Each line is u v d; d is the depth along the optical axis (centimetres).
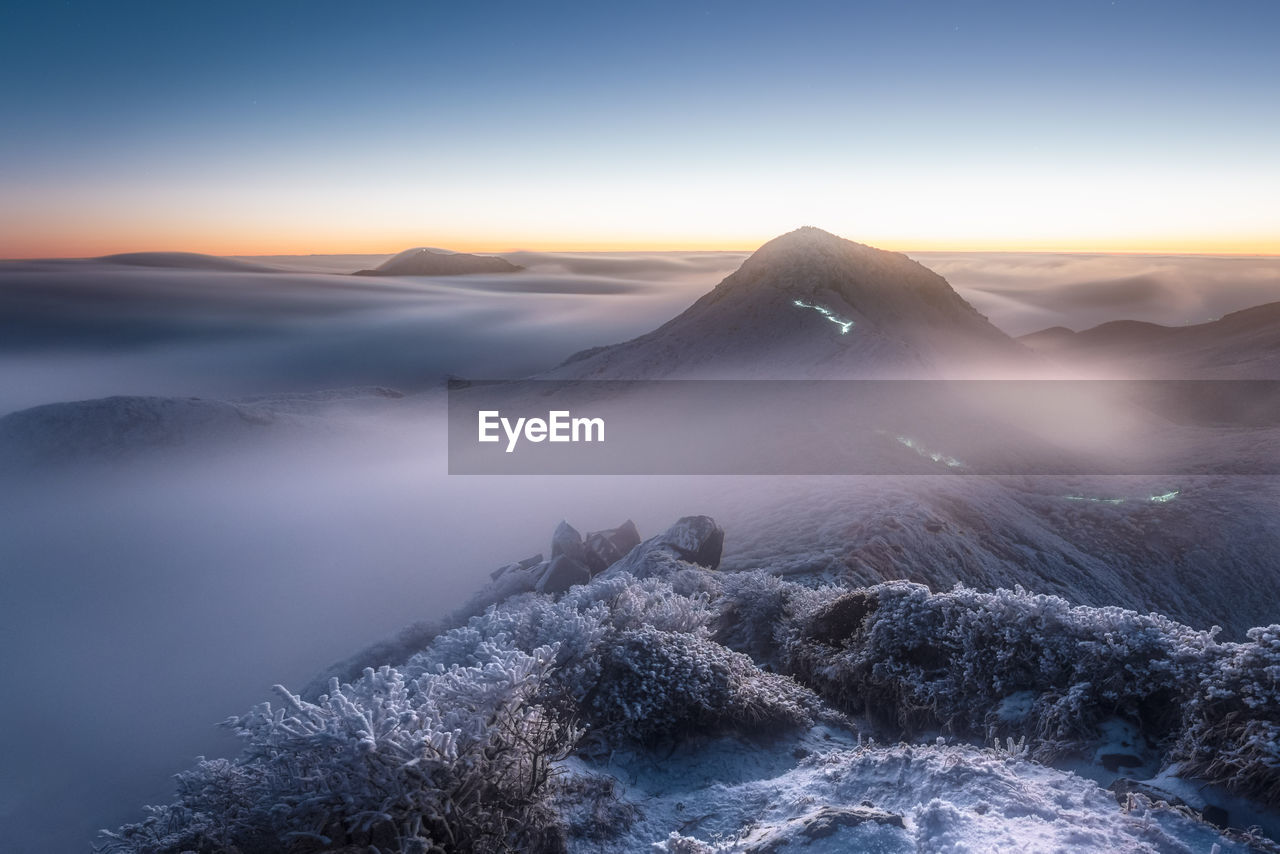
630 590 931
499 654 547
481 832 452
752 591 1173
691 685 698
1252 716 514
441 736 451
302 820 429
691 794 586
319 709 464
